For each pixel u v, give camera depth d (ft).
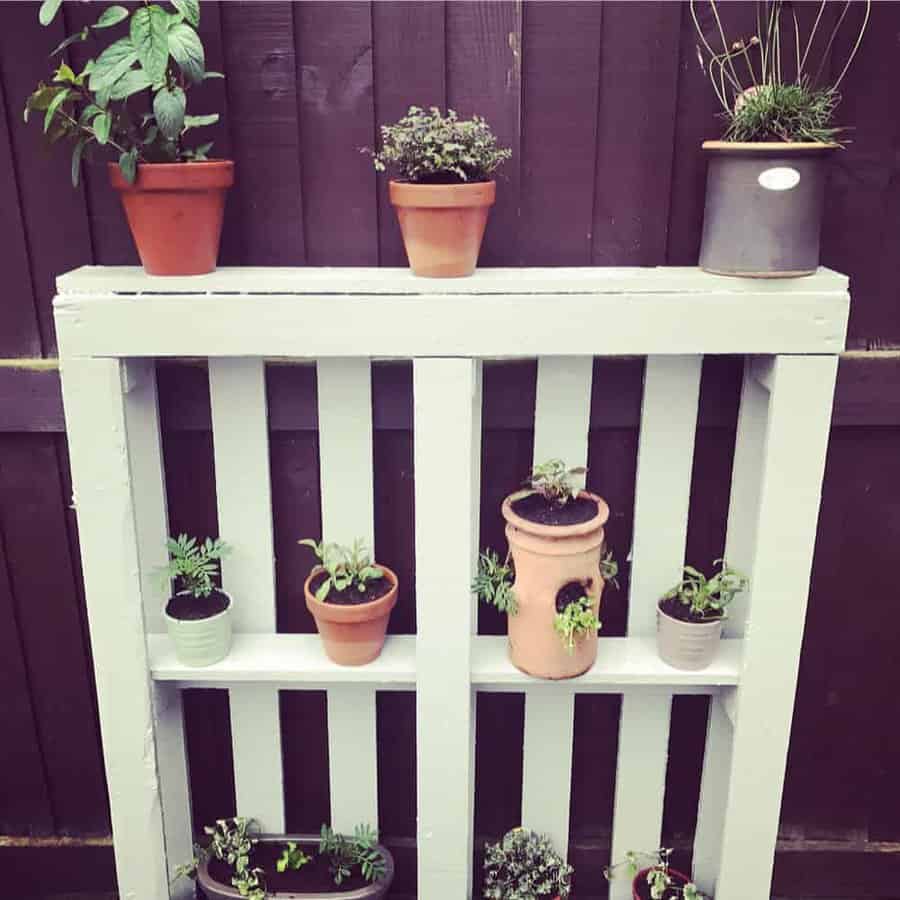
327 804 6.07
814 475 4.69
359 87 4.78
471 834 5.91
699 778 5.98
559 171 4.91
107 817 6.13
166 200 4.33
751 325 4.46
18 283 5.09
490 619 5.61
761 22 4.69
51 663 5.77
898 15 4.68
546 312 4.45
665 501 5.25
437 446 4.65
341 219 4.99
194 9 4.21
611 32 4.70
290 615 5.68
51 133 4.77
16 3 4.69
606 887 6.17
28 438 5.32
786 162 4.25
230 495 5.25
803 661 5.77
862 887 6.20
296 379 5.18
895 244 5.02
